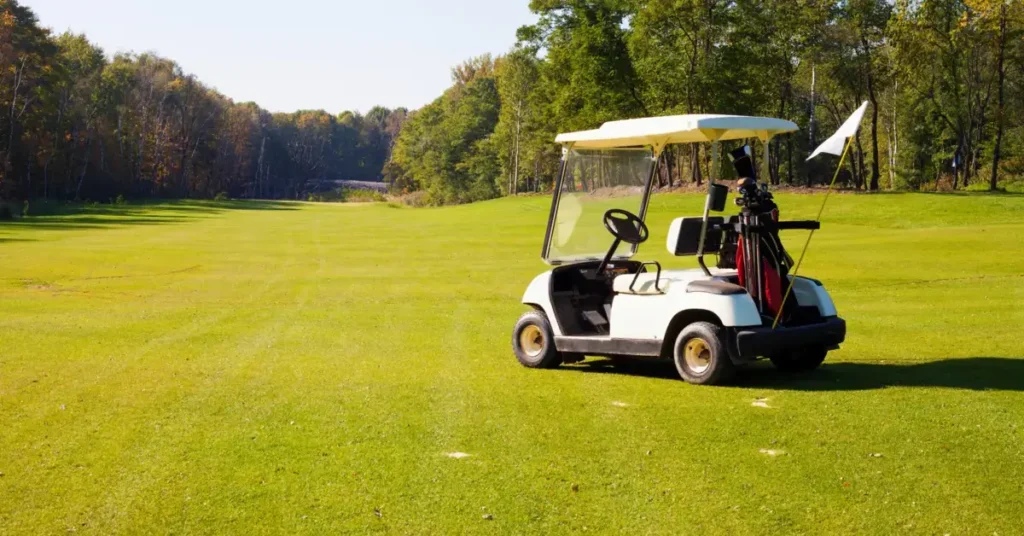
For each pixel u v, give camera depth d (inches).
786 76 2154.3
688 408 286.2
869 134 2733.8
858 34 1956.2
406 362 387.2
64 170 3316.9
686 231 328.2
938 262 765.3
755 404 289.4
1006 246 850.1
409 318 542.0
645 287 335.9
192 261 997.2
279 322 529.0
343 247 1192.2
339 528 193.6
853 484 211.9
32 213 2337.6
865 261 791.1
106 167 3631.9
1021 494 202.7
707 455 236.2
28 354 412.8
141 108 3912.4
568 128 2142.0
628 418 275.7
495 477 223.9
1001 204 1323.8
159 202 3457.2
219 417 286.5
